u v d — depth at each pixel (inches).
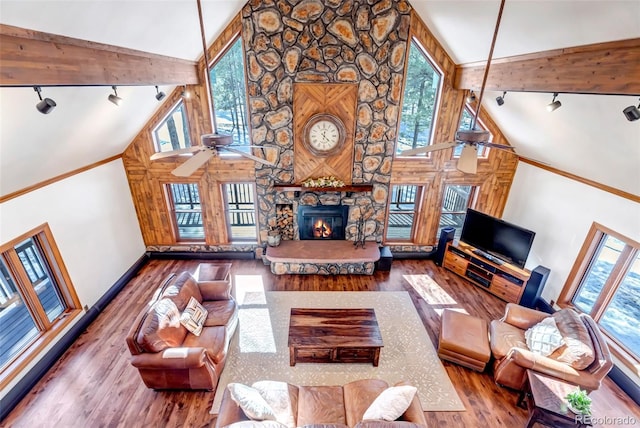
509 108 187.6
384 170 229.0
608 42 98.3
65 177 179.3
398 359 170.4
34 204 160.2
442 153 233.6
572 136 159.2
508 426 136.5
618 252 177.9
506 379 149.3
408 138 234.1
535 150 207.0
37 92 102.5
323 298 216.8
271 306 207.8
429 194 246.5
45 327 167.5
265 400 118.6
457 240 255.0
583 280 193.5
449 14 161.5
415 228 260.4
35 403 142.9
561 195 202.1
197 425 134.5
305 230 247.8
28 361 150.0
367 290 226.5
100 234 206.8
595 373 132.7
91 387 151.0
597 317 182.4
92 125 160.2
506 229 211.6
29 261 217.2
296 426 112.1
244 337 182.4
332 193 233.1
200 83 208.7
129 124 196.9
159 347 138.8
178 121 224.5
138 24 119.8
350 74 202.5
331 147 218.4
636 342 167.8
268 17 188.2
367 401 120.3
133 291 223.3
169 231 255.0
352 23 191.6
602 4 89.2
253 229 313.3
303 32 192.7
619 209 165.3
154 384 144.7
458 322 173.6
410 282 236.7
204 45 113.3
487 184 246.4
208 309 178.4
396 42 196.4
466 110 227.1
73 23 93.0
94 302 199.5
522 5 113.7
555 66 121.0
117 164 223.9
